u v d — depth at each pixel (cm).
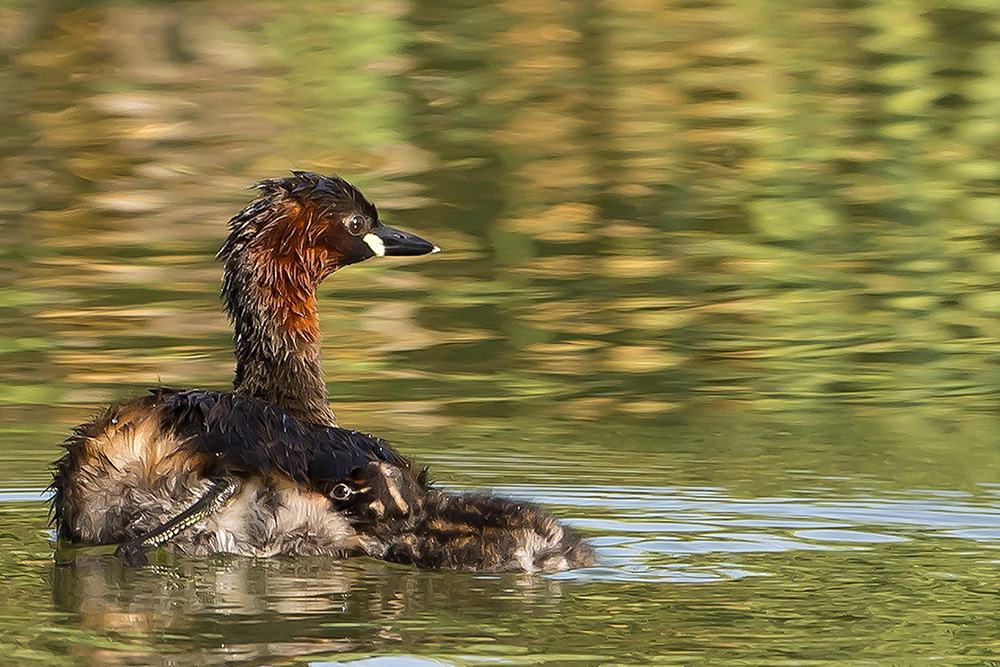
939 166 2350
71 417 1306
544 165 2327
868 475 1117
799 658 707
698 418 1325
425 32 3372
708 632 746
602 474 1118
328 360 1519
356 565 881
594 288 1780
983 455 1190
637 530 958
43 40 3231
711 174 2289
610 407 1367
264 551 900
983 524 971
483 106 2733
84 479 915
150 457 910
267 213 1088
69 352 1520
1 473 1109
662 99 2798
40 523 974
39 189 2147
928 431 1280
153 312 1655
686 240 1977
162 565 873
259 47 3209
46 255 1848
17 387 1405
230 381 1445
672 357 1541
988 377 1475
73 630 746
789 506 1018
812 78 2970
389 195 2147
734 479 1104
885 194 2195
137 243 1903
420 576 859
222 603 795
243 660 701
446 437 1253
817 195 2189
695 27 3444
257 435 917
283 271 1088
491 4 3669
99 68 2994
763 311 1705
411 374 1475
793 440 1245
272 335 1088
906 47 3231
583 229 2014
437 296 1747
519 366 1505
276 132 2519
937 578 844
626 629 750
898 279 1823
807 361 1532
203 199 2108
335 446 935
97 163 2295
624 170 2303
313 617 771
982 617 771
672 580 842
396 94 2823
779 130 2580
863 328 1648
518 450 1205
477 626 756
